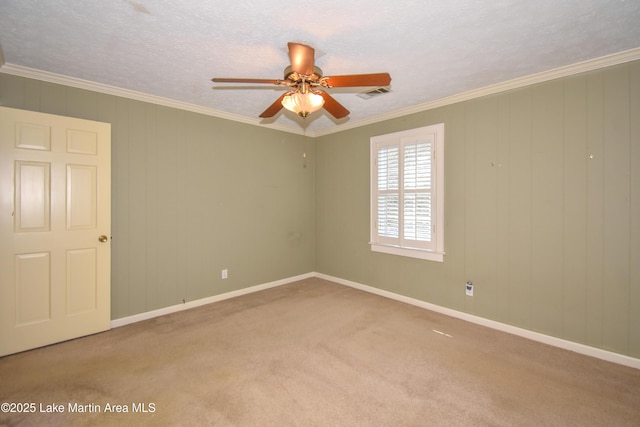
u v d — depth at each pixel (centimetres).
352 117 395
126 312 307
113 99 296
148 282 321
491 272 298
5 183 238
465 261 315
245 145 401
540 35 202
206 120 362
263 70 256
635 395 195
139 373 218
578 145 248
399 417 176
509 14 178
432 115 336
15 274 243
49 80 262
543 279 268
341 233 448
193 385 205
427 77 270
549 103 261
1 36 203
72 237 267
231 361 235
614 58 228
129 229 308
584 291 248
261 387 203
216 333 284
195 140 354
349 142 432
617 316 234
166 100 326
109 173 285
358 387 203
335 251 458
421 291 353
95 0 165
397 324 305
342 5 169
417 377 214
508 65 247
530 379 212
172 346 258
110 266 290
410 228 357
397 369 224
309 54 170
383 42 210
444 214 329
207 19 183
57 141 259
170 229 336
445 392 198
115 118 297
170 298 337
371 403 188
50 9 173
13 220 241
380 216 391
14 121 240
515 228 282
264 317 323
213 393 197
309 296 393
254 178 412
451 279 326
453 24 189
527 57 233
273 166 433
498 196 292
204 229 363
